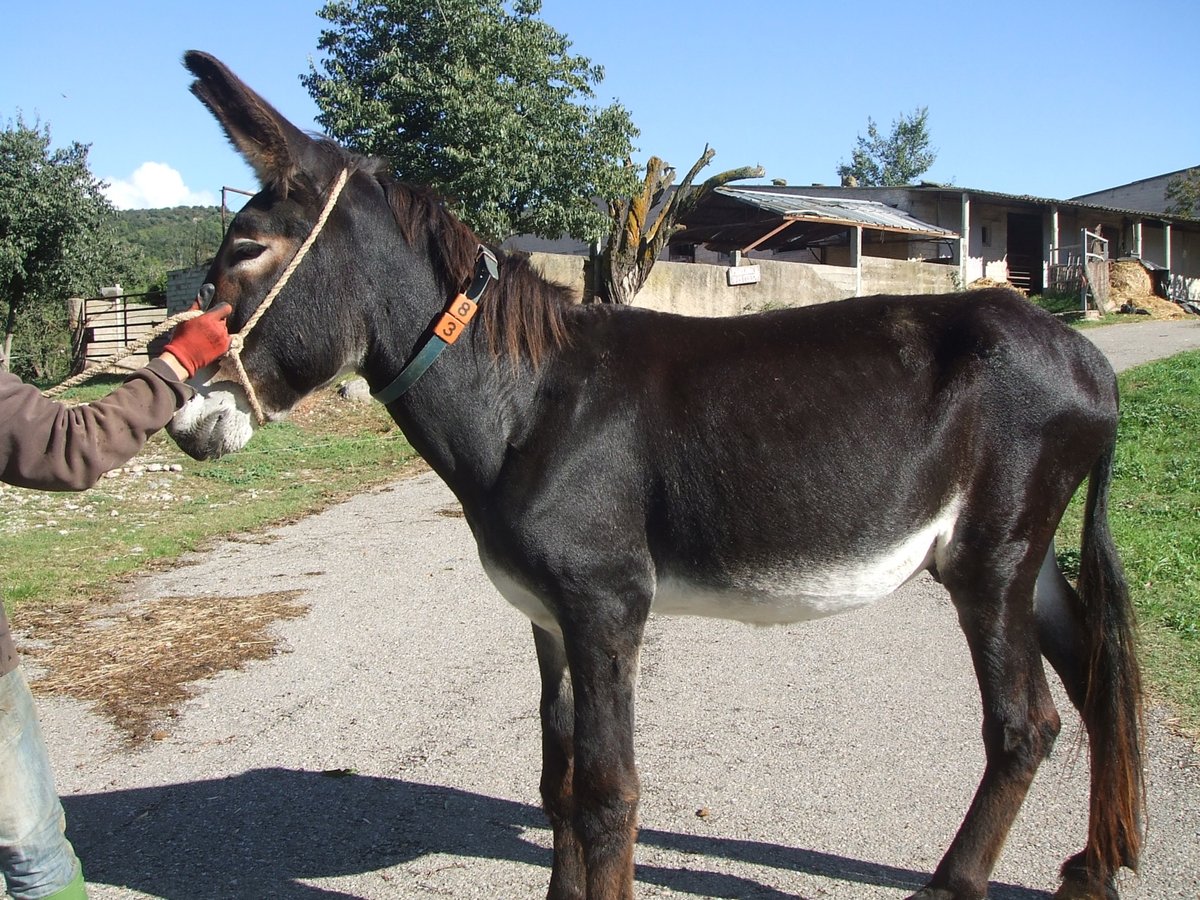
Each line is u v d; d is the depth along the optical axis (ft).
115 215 73.26
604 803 7.86
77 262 66.59
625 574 8.13
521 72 51.49
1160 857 9.70
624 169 53.98
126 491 31.96
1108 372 8.95
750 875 9.66
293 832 10.94
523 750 13.01
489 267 8.50
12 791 6.57
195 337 7.12
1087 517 9.24
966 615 8.60
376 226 8.33
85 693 15.28
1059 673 9.61
